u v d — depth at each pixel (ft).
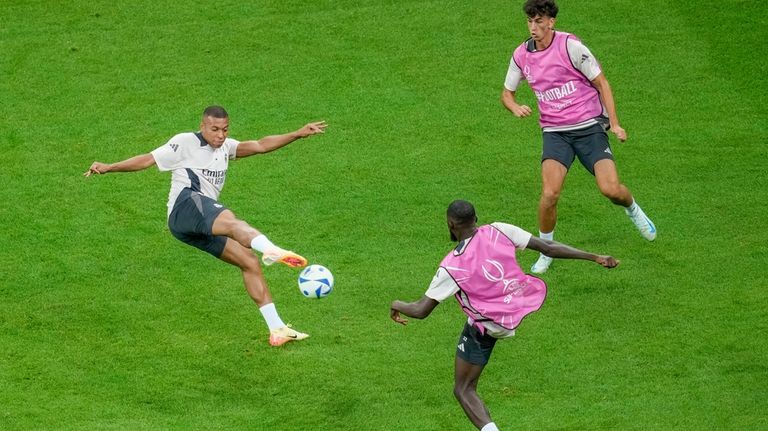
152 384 115.44
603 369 116.47
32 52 180.04
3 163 155.94
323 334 123.44
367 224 143.43
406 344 121.80
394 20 187.21
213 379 116.37
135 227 143.23
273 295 130.72
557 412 110.22
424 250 138.21
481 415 101.96
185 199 115.34
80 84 173.17
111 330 124.26
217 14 189.26
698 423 107.45
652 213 144.66
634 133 162.20
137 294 130.62
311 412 111.14
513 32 183.32
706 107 167.12
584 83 127.24
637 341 120.57
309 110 166.91
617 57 178.40
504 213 145.07
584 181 153.07
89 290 131.23
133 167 115.44
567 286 131.23
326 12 189.37
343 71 175.52
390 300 128.98
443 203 147.43
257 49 180.75
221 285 132.46
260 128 162.30
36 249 138.62
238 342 122.31
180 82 173.27
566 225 143.13
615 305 127.03
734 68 175.11
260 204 147.84
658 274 132.36
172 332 123.95
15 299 129.29
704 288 129.08
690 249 136.87
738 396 111.14
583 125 127.65
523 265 136.87
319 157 157.69
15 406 111.55
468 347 102.32
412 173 153.99
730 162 154.71
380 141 160.76
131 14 189.37
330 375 116.78
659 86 172.04
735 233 139.64
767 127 161.89
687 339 120.37
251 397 113.60
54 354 120.06
